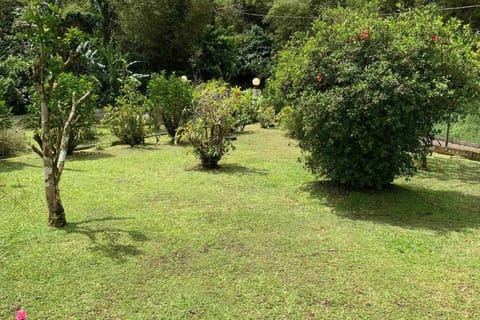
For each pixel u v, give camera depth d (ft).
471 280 10.53
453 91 16.10
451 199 18.19
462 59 17.84
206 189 18.65
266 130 42.01
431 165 26.03
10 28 48.37
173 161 25.07
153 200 16.76
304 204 16.80
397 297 9.62
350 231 13.83
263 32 90.99
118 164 23.99
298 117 18.26
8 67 45.03
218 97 24.02
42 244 12.01
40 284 9.84
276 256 11.66
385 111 15.80
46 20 12.46
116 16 68.90
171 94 33.06
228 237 12.98
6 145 25.89
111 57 55.88
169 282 10.05
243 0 98.99
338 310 9.02
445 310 9.12
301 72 17.76
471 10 47.83
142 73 68.54
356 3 42.37
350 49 16.93
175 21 68.69
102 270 10.57
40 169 22.00
